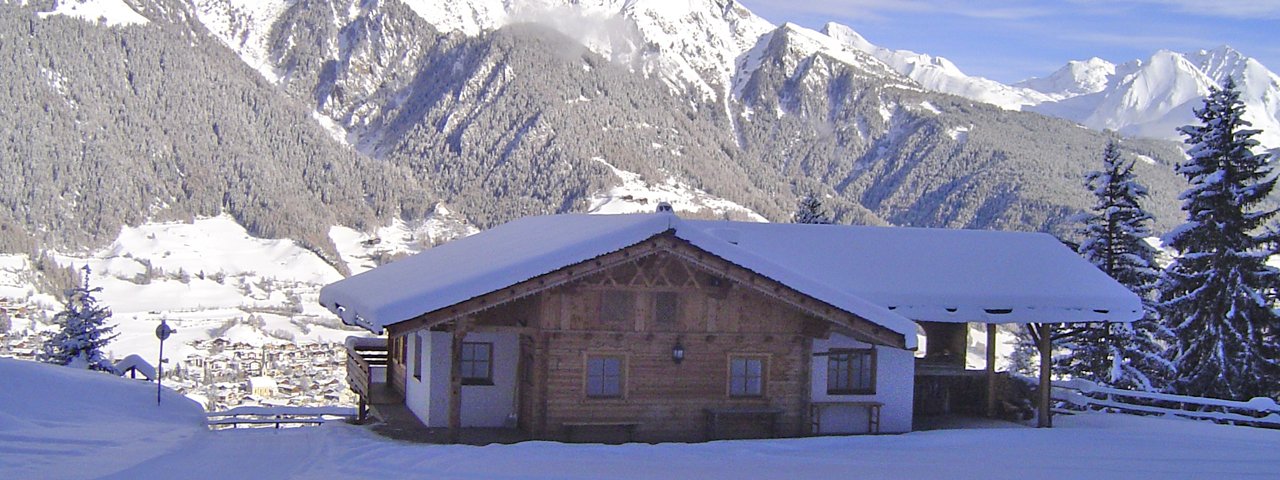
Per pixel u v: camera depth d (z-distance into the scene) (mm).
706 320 20172
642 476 15156
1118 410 25609
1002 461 16781
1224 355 28500
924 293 21969
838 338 21344
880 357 21500
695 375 20109
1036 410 23547
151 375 31125
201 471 15625
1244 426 22703
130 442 18359
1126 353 30688
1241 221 29000
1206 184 28891
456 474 15164
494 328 19375
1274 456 17547
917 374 24000
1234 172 28984
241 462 16578
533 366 19797
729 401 20234
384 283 21844
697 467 15953
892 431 21438
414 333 22438
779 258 23094
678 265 19984
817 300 19547
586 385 19672
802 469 15930
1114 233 31688
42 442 17219
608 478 14938
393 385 25078
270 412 23734
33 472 14922
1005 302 22141
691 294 20109
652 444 18109
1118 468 16141
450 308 18188
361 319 19531
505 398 20656
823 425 21109
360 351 26156
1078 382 26266
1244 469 16172
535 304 19500
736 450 17578
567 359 19562
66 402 21500
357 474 15273
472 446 17797
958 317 21844
